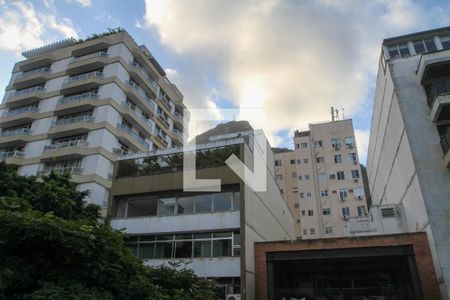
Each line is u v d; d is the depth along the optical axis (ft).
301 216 157.58
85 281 25.53
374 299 54.95
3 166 64.08
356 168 157.79
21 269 24.25
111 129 104.37
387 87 71.10
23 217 25.14
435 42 69.10
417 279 53.62
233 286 58.13
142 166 75.56
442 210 52.95
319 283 73.00
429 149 57.21
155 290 28.96
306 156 168.86
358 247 58.44
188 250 64.18
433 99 57.31
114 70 111.96
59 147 104.01
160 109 135.03
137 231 68.44
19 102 121.19
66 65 121.49
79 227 27.50
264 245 64.03
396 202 80.12
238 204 65.16
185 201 68.95
